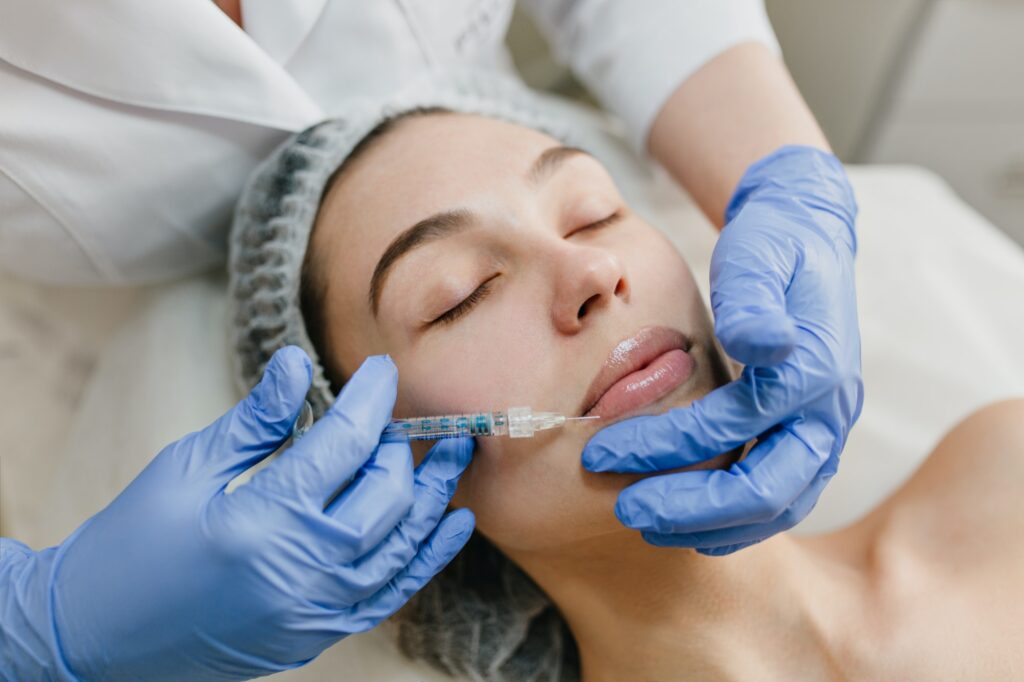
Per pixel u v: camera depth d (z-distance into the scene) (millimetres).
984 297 1474
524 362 800
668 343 803
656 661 942
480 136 938
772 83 1265
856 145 2154
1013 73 1925
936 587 979
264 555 731
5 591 796
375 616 815
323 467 754
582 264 774
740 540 792
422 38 1164
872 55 1958
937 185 1699
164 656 758
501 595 1113
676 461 752
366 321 897
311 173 1002
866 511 1261
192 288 1231
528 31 2076
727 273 802
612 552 878
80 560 775
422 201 869
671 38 1321
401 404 878
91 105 954
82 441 1202
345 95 1174
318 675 1005
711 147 1258
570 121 1527
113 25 875
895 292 1470
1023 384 1336
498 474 832
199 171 1073
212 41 933
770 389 753
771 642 932
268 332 1037
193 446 805
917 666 907
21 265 1142
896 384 1370
